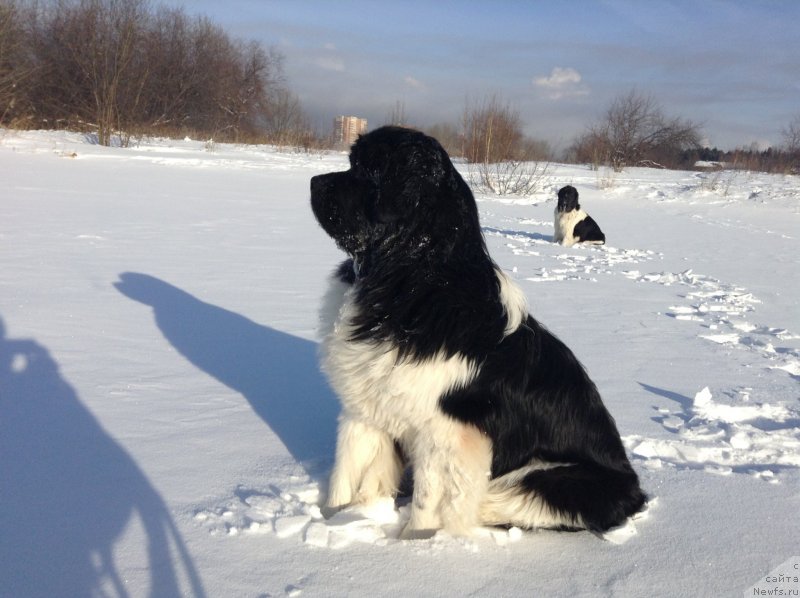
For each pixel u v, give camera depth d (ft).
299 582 4.62
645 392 8.86
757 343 11.72
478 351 5.32
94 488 5.54
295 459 6.37
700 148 94.68
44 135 57.11
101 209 22.08
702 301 15.28
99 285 12.42
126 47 60.75
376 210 5.50
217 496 5.58
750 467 6.90
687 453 7.07
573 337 11.38
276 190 32.99
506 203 39.68
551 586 4.83
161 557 4.72
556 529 5.59
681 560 5.19
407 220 5.40
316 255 17.15
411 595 4.60
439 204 5.44
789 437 7.50
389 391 5.27
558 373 5.78
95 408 7.13
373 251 5.68
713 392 8.95
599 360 10.14
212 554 4.80
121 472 5.84
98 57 61.05
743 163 84.33
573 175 59.26
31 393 7.39
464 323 5.31
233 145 75.05
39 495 5.37
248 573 4.65
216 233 19.45
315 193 5.86
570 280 16.85
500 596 4.67
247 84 95.96
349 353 5.43
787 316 14.25
